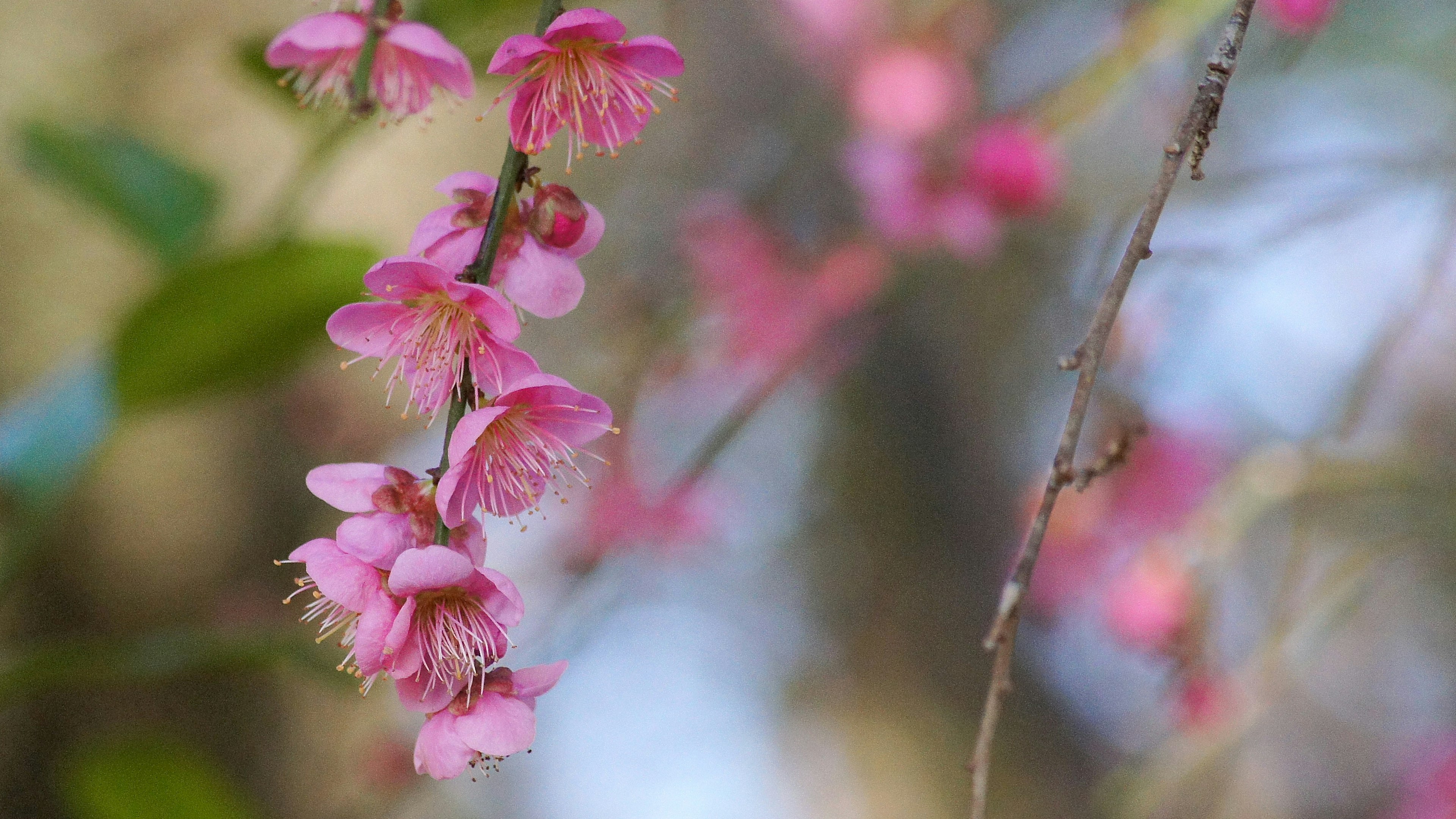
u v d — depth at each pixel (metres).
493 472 1.20
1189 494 1.65
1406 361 2.15
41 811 1.69
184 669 1.29
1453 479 1.40
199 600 1.85
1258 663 1.40
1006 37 1.89
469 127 2.06
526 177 1.20
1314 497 1.46
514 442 1.20
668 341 1.85
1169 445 1.66
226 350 1.26
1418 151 1.63
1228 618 1.72
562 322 2.15
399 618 1.18
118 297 1.78
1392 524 1.60
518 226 1.20
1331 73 1.85
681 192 2.29
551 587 1.85
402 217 1.98
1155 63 1.45
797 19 2.07
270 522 1.97
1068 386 1.90
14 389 1.71
